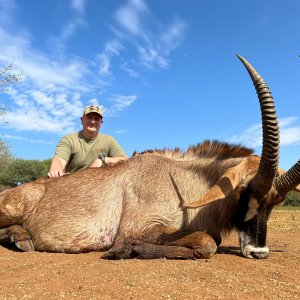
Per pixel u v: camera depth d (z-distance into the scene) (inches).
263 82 73.7
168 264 71.0
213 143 93.0
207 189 88.5
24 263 75.8
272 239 126.0
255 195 77.3
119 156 117.5
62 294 53.1
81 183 95.9
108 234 89.2
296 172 75.0
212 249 77.1
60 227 92.0
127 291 53.6
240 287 56.2
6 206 98.2
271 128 72.7
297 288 56.6
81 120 117.6
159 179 89.4
